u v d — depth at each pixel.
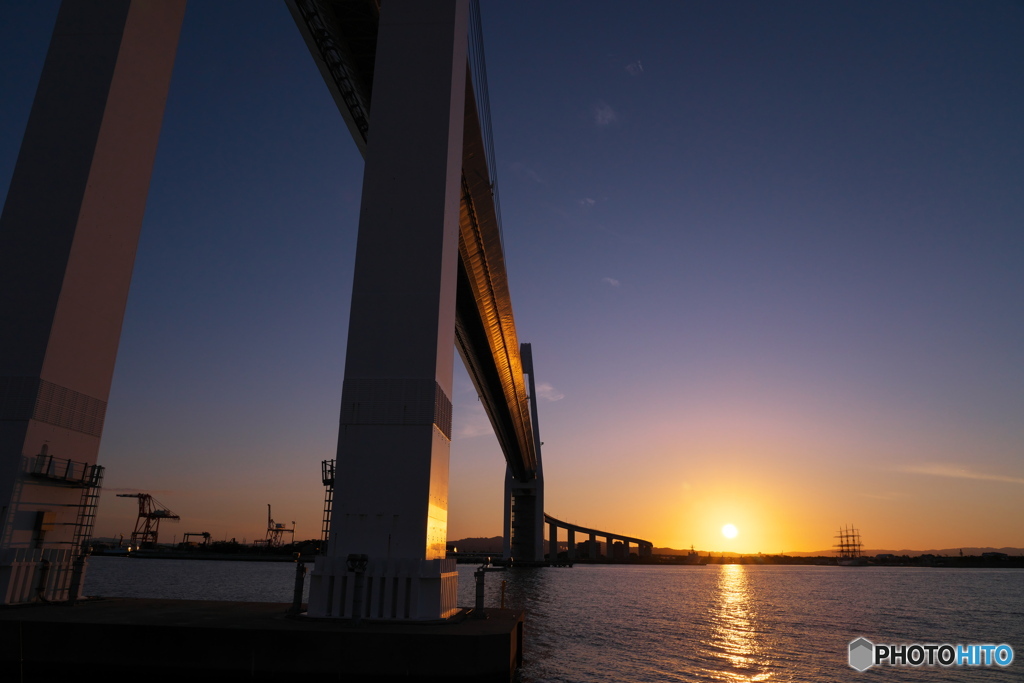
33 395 17.22
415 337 16.84
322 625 14.16
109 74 19.84
